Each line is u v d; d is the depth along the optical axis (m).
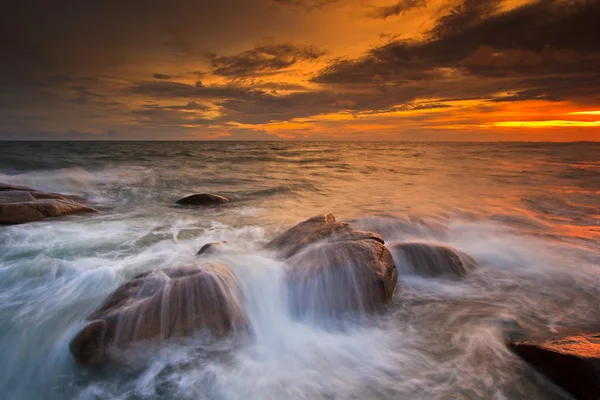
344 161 35.81
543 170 25.36
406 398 3.45
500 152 52.25
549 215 11.19
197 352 4.04
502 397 3.46
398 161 35.72
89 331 3.82
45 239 7.98
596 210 11.94
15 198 10.46
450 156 43.53
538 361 3.72
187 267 4.82
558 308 5.20
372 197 14.66
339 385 3.64
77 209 10.71
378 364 3.99
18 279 5.76
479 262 6.94
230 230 9.25
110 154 38.56
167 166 27.78
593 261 6.94
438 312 5.08
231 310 4.42
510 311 5.10
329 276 5.11
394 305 5.23
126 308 4.07
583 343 3.73
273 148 72.44
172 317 4.14
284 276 5.21
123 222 9.96
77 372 3.75
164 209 12.10
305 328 4.71
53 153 36.47
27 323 4.55
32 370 3.85
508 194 15.18
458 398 3.45
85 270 6.13
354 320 4.84
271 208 12.40
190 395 3.49
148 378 3.70
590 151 53.34
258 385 3.63
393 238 8.04
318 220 7.19
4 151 37.62
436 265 6.24
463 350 4.19
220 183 18.92
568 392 3.42
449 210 11.70
